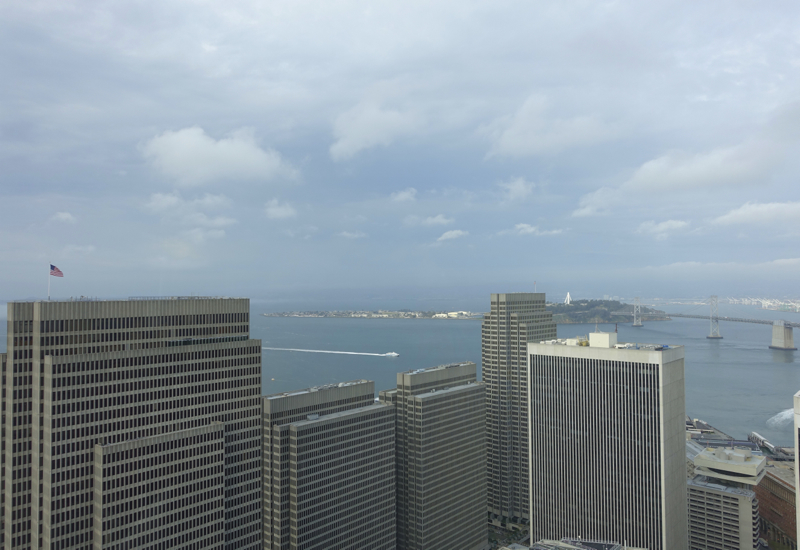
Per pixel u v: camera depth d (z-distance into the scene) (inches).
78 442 6658.5
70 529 6574.8
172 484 7342.5
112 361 6978.4
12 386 6456.7
